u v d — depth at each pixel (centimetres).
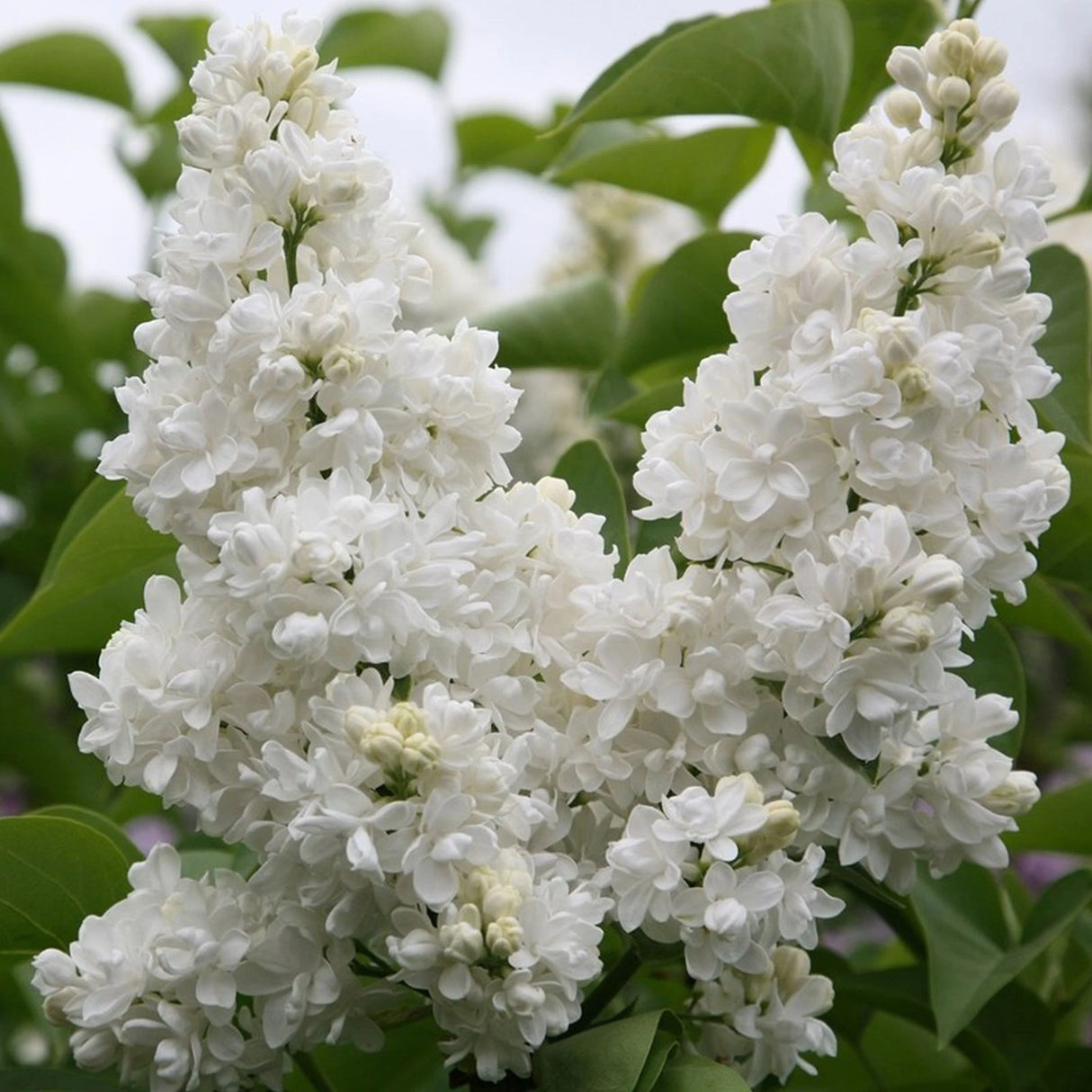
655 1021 81
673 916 79
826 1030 83
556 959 77
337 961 80
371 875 77
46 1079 87
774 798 80
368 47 146
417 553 79
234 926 80
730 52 93
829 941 136
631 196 176
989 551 79
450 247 177
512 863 78
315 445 79
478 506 81
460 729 77
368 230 81
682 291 101
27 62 144
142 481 80
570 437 172
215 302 80
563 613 82
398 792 78
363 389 79
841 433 79
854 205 81
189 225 81
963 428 80
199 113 82
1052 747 152
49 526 145
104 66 145
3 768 142
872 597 78
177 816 125
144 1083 81
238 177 81
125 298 156
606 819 82
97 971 79
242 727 80
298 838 77
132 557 93
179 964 79
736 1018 83
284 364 78
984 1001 90
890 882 82
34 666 165
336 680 78
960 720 82
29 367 173
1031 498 79
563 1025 78
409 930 78
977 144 81
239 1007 83
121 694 80
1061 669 156
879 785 81
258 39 81
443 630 79
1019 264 79
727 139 107
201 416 79
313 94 82
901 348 78
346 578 79
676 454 80
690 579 81
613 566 82
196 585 79
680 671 80
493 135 146
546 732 80
